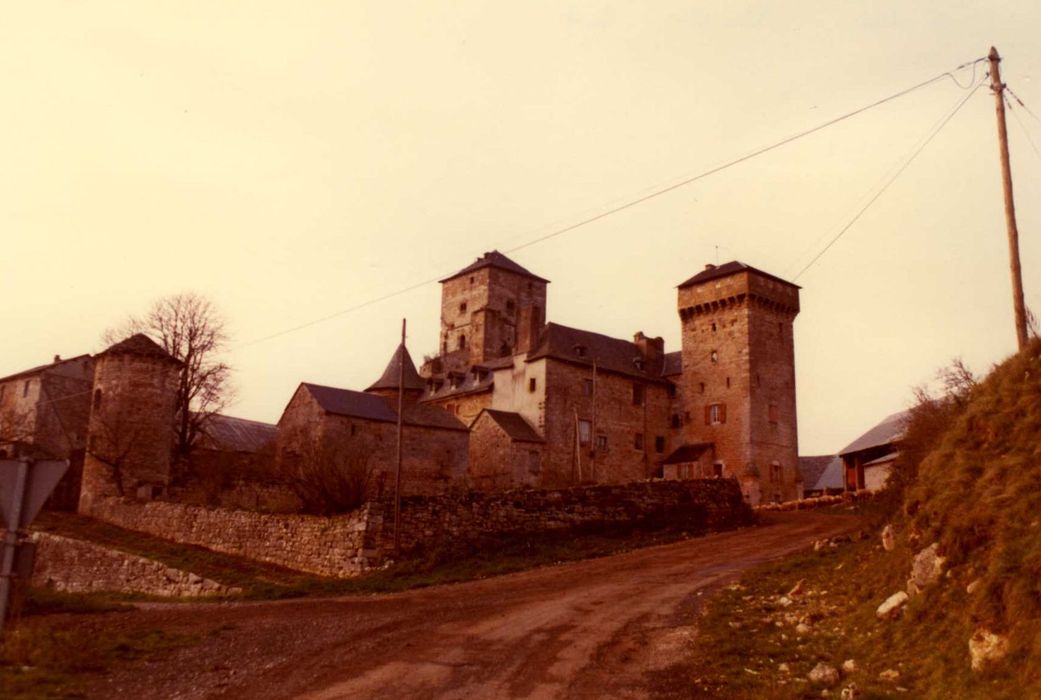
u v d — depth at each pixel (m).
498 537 27.72
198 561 28.62
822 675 10.38
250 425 64.62
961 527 11.40
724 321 63.25
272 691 10.23
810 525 33.41
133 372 42.84
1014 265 17.69
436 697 10.05
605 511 31.59
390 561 24.97
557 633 14.38
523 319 60.47
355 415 48.84
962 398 18.19
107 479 41.62
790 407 63.38
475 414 62.94
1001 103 18.97
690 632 14.11
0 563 9.39
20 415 52.00
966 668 9.07
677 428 64.56
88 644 12.11
